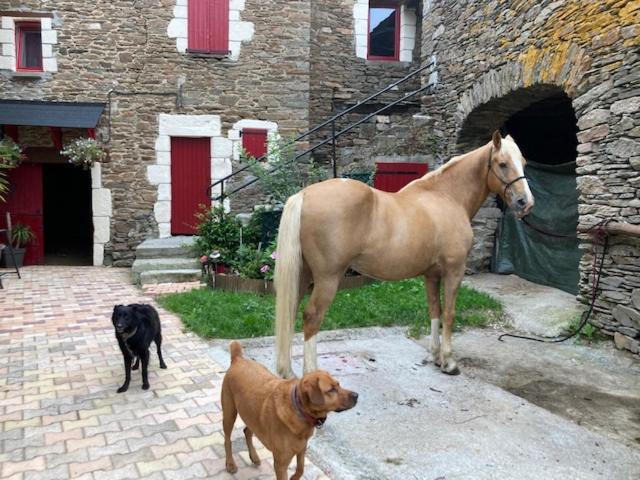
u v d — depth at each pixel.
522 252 6.84
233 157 8.64
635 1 4.12
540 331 4.94
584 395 3.57
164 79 8.38
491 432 2.90
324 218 3.09
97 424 2.81
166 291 6.19
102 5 8.19
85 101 8.28
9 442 2.61
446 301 3.77
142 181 8.47
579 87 4.72
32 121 7.55
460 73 7.02
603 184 4.55
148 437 2.68
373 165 7.83
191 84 8.45
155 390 3.28
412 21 9.57
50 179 12.21
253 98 8.62
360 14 9.38
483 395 3.42
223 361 3.80
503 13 5.93
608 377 3.90
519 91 5.75
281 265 3.10
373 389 3.48
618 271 4.48
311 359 3.23
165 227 8.55
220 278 6.17
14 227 8.42
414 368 3.90
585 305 4.90
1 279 6.93
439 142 7.72
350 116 9.24
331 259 3.14
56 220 12.31
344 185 3.21
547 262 6.36
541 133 8.44
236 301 5.36
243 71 8.57
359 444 2.73
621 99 4.30
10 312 5.24
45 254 10.30
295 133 8.73
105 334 4.48
